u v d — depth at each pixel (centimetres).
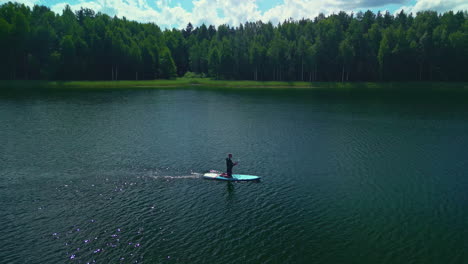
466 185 2939
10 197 2572
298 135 4903
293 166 3447
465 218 2331
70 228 2112
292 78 16350
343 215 2367
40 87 12581
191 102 8994
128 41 16625
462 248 1967
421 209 2472
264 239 2033
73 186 2817
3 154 3700
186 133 4988
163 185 2883
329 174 3212
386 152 3988
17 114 6400
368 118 6438
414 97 10331
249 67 16988
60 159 3544
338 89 13462
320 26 17625
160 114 6800
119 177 3048
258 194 2722
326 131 5191
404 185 2939
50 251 1858
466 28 15150
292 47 15888
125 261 1783
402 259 1858
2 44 12800
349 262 1822
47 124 5481
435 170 3338
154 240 1994
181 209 2420
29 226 2130
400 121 6100
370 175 3192
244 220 2269
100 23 15862
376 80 14950
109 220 2230
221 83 15362
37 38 13762
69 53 13788
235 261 1805
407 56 14250
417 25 16175
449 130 5266
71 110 7075
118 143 4291
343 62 14575
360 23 17288
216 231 2116
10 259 1775
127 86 14238
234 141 4494
